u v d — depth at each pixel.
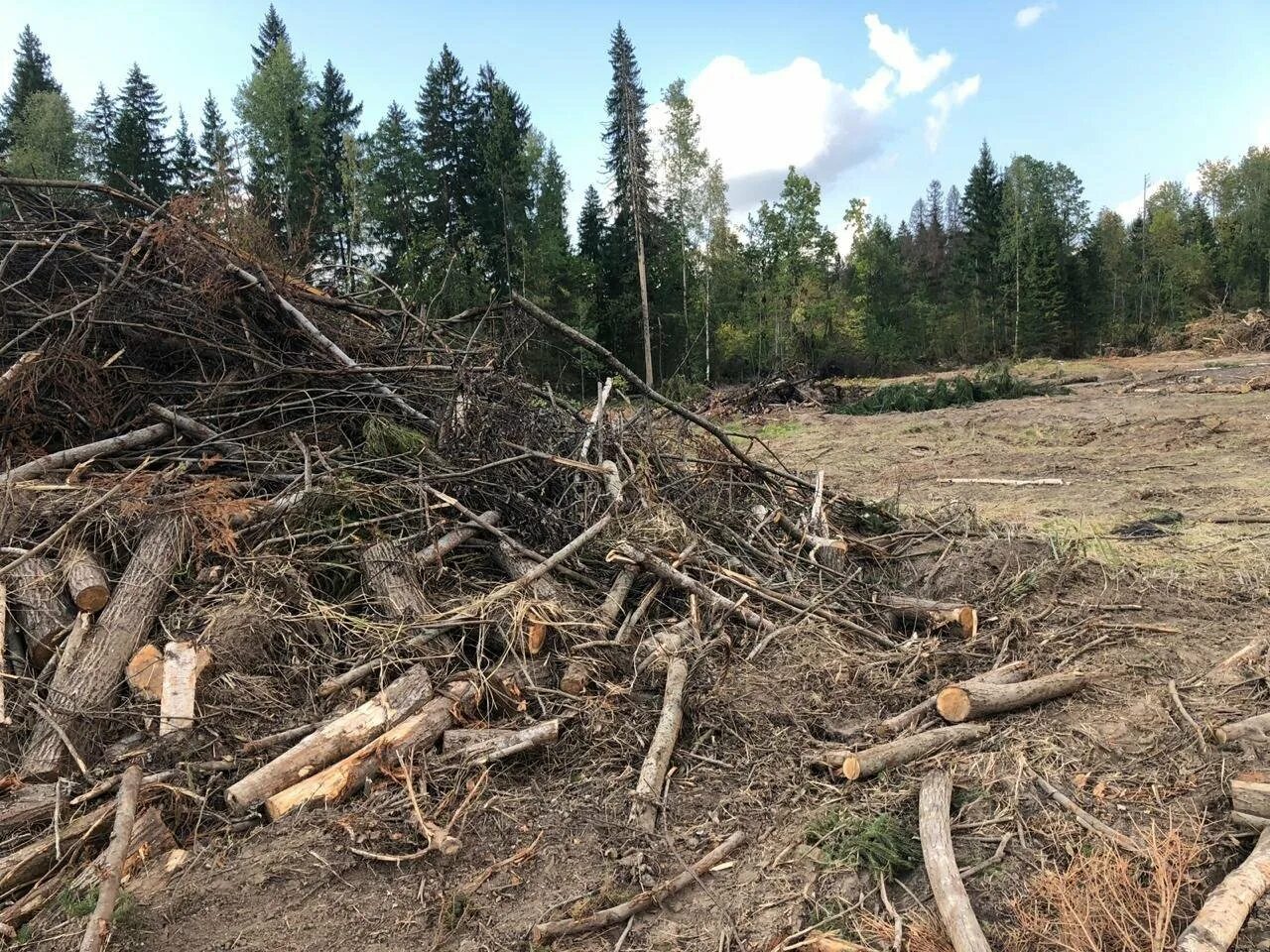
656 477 6.14
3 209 6.37
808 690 4.09
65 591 3.84
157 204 6.39
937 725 3.78
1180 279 47.59
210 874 2.80
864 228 41.09
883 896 2.65
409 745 3.38
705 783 3.40
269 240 7.14
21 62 39.97
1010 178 55.12
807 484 6.92
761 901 2.71
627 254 34.69
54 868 2.80
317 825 3.00
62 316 5.18
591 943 2.54
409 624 4.10
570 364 8.81
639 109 33.56
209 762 3.32
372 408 5.91
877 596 5.30
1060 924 2.41
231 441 5.22
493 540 4.99
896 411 17.92
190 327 5.71
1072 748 3.48
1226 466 9.27
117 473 4.87
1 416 4.86
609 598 4.55
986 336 48.12
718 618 4.60
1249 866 2.51
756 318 37.09
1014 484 9.14
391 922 2.61
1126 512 7.49
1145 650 4.45
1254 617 4.82
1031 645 4.58
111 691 3.51
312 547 4.46
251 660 3.79
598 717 3.72
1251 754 3.26
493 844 2.98
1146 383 19.05
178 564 4.09
